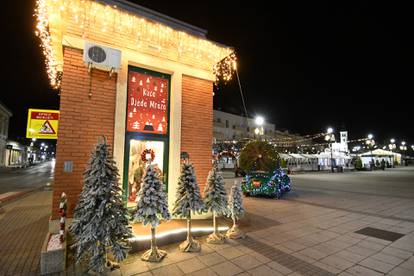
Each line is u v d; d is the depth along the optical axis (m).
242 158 11.86
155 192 4.33
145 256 4.30
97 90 5.38
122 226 3.86
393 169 40.12
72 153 4.98
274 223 6.75
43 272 3.66
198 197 4.96
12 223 6.60
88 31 5.41
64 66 5.07
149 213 4.21
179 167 6.35
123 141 5.59
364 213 8.02
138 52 6.01
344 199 10.79
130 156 5.89
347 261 4.34
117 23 5.74
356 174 28.19
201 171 6.74
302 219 7.21
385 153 41.84
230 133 42.38
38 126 9.30
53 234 4.54
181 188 5.00
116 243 3.81
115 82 5.65
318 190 13.90
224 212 5.31
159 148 6.31
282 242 5.25
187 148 6.58
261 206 9.20
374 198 11.07
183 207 4.82
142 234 4.96
